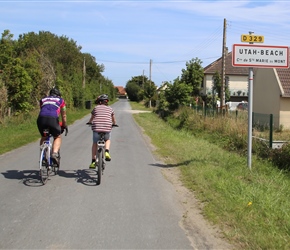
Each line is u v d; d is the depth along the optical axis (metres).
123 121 27.92
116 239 4.38
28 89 21.91
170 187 7.00
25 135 15.52
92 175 7.91
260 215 5.18
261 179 7.56
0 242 4.22
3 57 21.31
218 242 4.33
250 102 8.30
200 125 18.53
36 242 4.23
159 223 4.96
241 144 12.73
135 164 9.47
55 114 6.87
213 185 6.77
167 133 17.44
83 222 4.93
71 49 67.50
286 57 8.02
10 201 5.82
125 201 5.98
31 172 8.08
